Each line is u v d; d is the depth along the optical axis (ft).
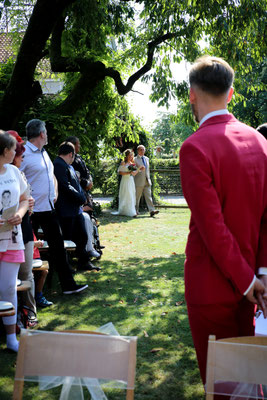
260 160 6.41
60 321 14.06
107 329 8.46
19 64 21.38
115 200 46.70
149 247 26.66
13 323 11.48
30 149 15.88
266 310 6.11
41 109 26.35
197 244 6.49
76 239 20.65
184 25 26.43
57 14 20.97
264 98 79.36
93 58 26.84
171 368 10.93
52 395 9.60
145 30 28.32
